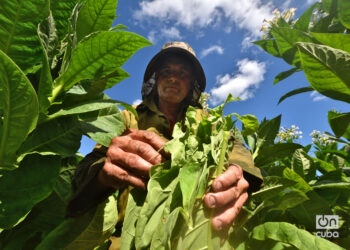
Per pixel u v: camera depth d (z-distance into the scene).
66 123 0.81
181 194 0.72
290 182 0.98
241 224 0.86
